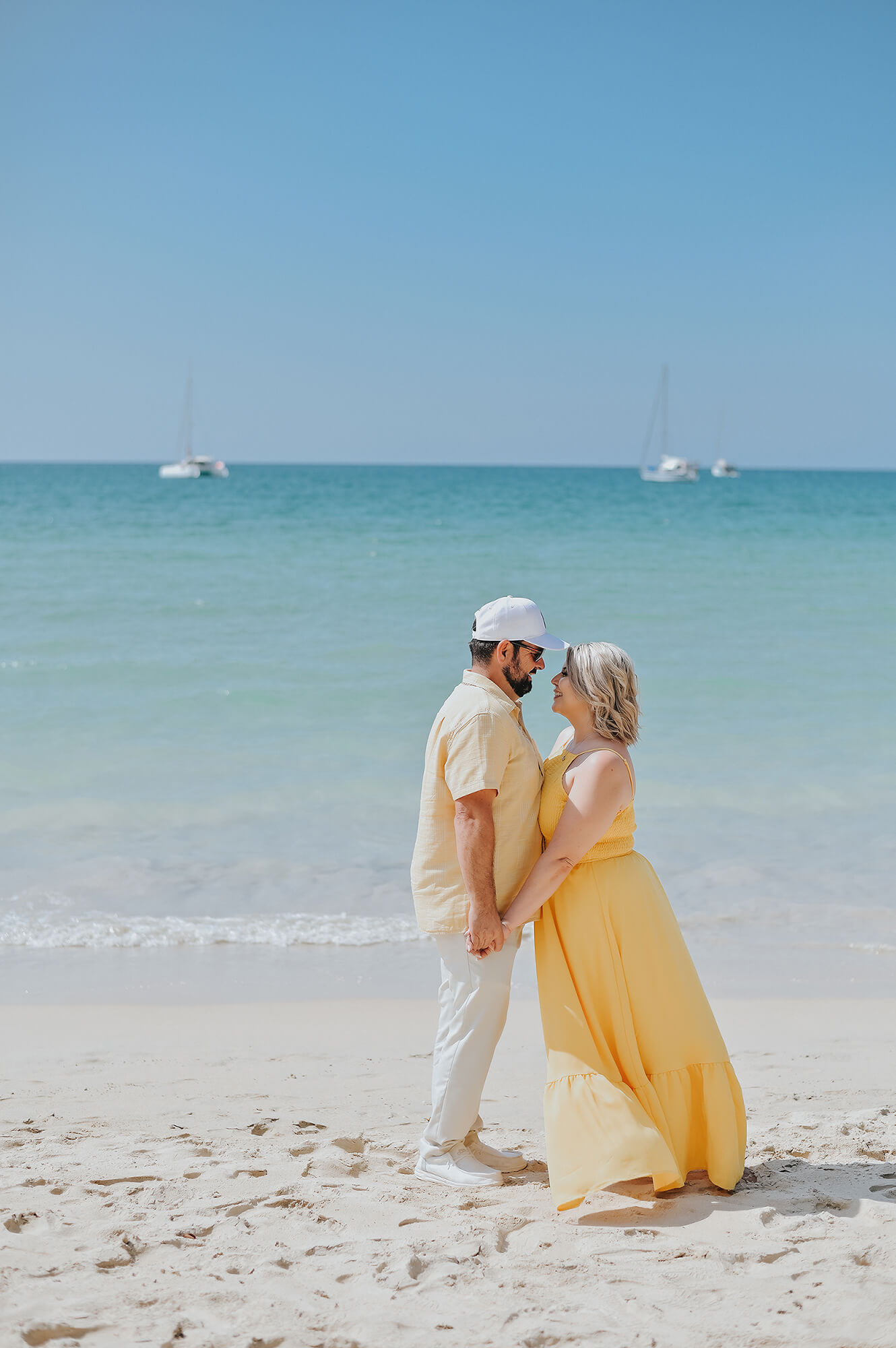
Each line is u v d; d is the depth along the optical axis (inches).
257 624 693.9
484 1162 141.7
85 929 260.2
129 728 446.9
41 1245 115.2
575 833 130.7
